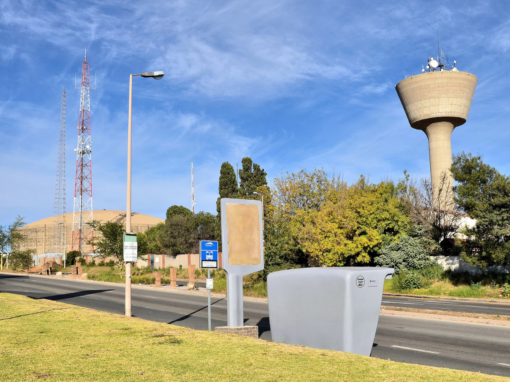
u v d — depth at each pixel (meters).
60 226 97.81
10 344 9.66
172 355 8.45
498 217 25.16
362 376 6.92
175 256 62.66
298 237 35.84
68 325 12.55
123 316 15.01
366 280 9.38
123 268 48.50
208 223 69.38
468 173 27.80
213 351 8.81
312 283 9.88
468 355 10.46
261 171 63.62
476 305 22.16
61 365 7.70
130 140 17.27
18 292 28.48
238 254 12.45
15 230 66.12
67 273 58.47
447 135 54.69
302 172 44.69
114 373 7.14
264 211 44.38
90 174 84.81
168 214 84.94
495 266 29.30
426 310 18.44
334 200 40.00
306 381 6.63
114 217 119.31
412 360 9.92
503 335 13.15
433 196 41.34
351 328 9.15
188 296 27.22
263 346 9.35
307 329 9.88
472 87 54.06
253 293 27.11
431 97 53.28
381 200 37.66
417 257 33.47
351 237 36.28
